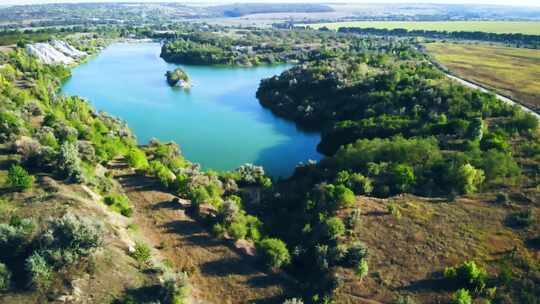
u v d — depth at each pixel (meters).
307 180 66.31
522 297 35.34
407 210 50.19
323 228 46.75
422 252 42.28
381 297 37.25
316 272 41.72
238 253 45.12
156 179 59.56
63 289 32.97
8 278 32.78
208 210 52.88
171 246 45.12
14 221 38.16
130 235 43.59
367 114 96.56
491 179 56.31
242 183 68.56
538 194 51.25
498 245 42.25
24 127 61.69
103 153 61.31
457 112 85.56
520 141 69.56
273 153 92.44
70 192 46.44
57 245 35.53
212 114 119.62
